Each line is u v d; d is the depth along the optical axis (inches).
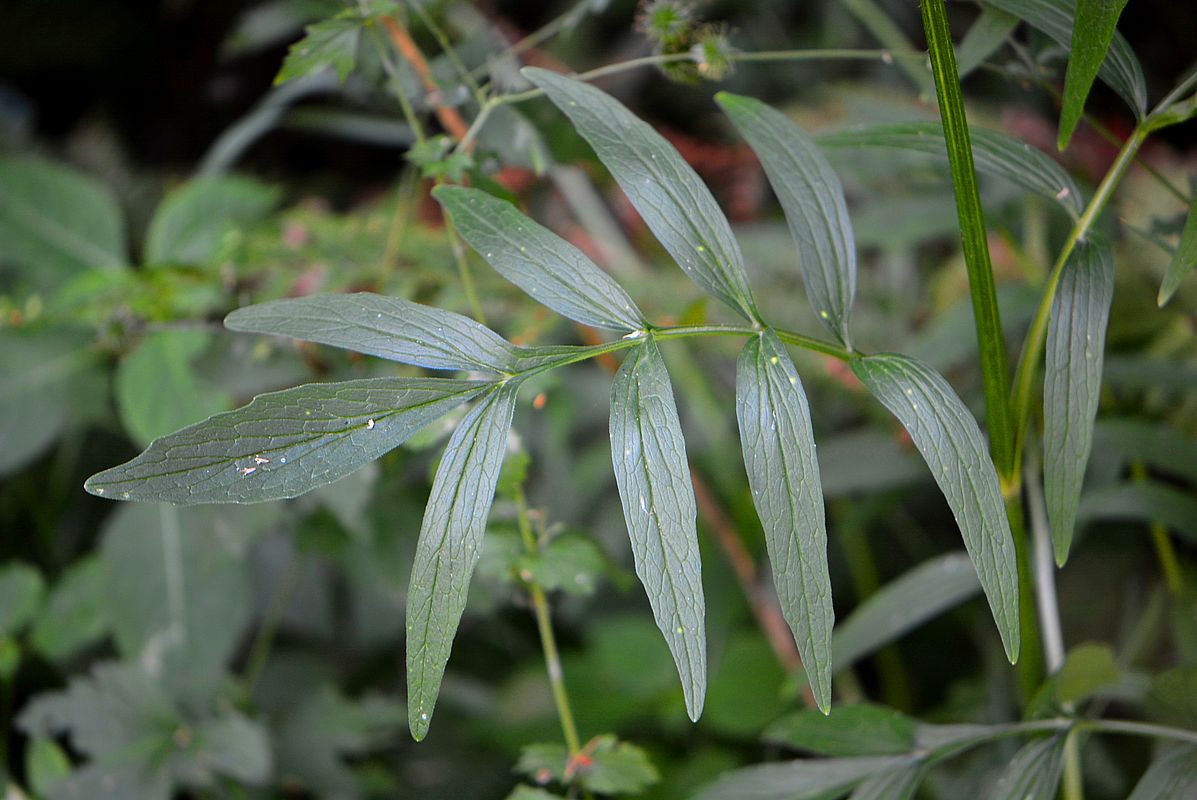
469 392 15.6
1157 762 17.3
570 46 36.6
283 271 23.1
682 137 33.5
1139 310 25.2
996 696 25.2
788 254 29.7
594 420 28.6
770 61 36.6
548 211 31.1
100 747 21.7
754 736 26.1
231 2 42.6
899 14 36.3
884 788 17.9
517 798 18.1
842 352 16.6
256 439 15.0
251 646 27.5
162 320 22.5
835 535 30.9
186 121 43.5
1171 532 26.9
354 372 21.8
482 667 29.7
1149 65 39.2
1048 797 17.3
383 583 24.1
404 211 22.1
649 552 15.2
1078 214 17.4
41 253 25.4
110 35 43.5
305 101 40.8
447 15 22.0
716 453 28.1
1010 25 17.8
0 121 37.4
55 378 25.1
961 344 22.8
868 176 24.5
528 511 19.3
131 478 14.7
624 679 27.8
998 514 15.7
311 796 25.3
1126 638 26.2
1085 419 16.7
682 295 27.8
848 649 20.8
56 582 28.5
